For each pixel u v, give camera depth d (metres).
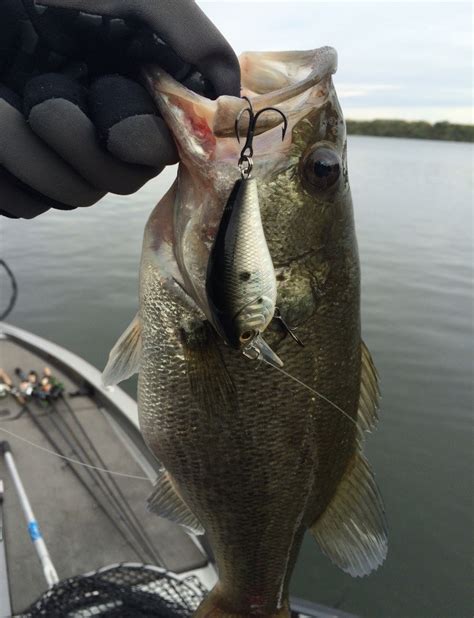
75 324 1.30
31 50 0.18
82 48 0.18
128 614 0.34
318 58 0.22
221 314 0.17
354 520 0.26
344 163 0.22
